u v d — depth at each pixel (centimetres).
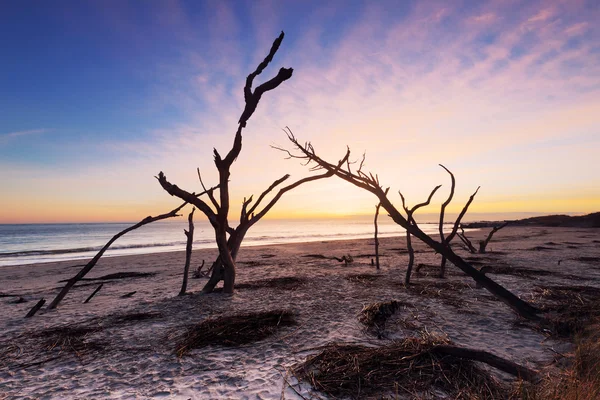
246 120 903
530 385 341
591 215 6844
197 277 1404
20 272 1816
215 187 918
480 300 841
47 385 433
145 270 1730
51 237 6191
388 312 690
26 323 741
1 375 468
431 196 1063
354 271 1413
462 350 412
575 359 383
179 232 8081
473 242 3134
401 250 2520
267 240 4766
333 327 640
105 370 475
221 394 393
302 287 1052
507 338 566
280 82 860
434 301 832
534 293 894
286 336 592
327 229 9894
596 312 633
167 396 393
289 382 414
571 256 1802
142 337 610
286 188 1037
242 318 677
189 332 612
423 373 402
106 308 856
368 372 412
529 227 7388
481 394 345
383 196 707
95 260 945
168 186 884
